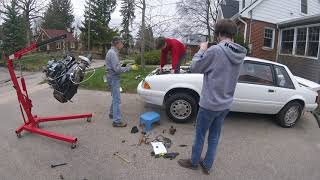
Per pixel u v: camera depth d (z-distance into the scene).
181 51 6.76
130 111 6.99
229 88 3.67
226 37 3.59
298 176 4.24
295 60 15.14
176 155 4.68
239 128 6.12
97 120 6.27
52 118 5.93
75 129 5.71
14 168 4.19
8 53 33.81
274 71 6.24
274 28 19.02
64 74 5.25
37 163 4.34
